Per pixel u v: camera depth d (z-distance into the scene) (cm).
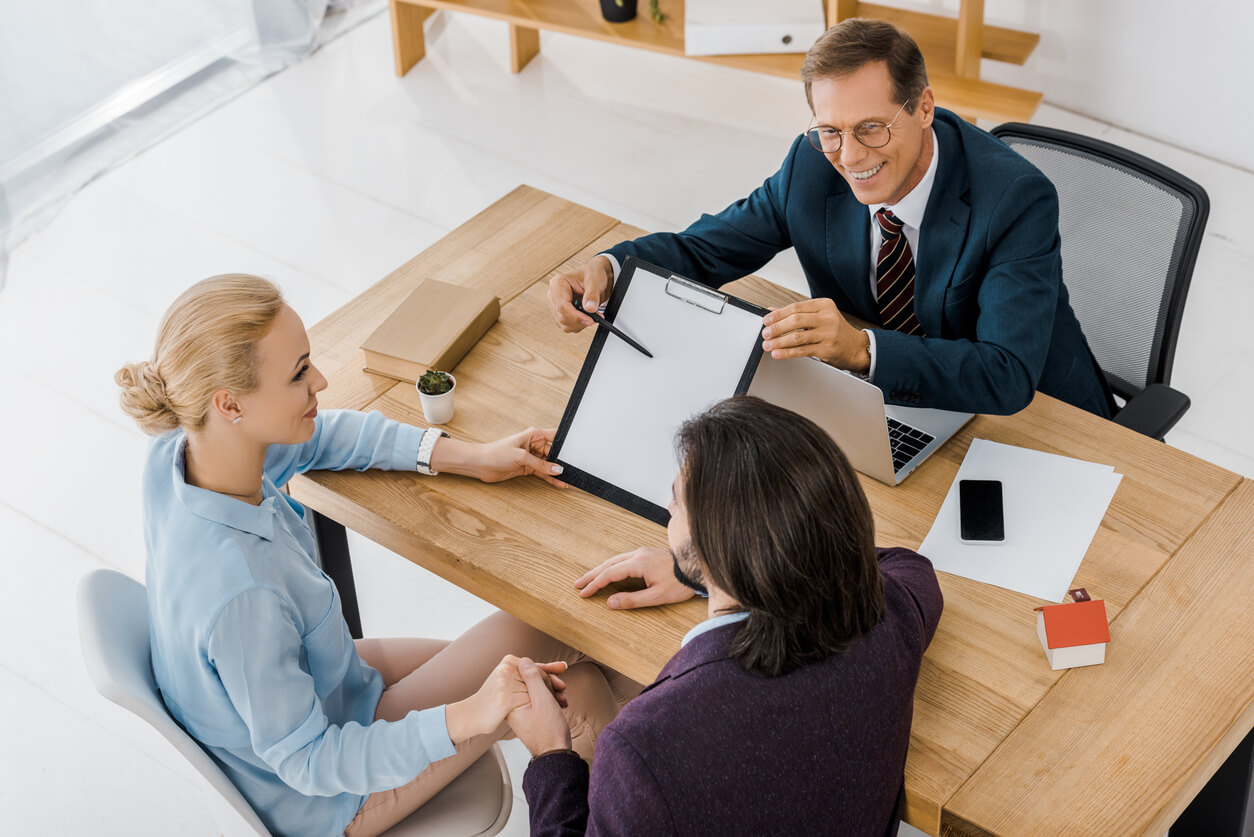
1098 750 136
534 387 189
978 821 130
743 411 116
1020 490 168
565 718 158
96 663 138
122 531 277
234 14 429
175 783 229
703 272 208
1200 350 309
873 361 170
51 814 224
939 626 151
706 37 366
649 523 168
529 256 214
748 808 112
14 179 371
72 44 380
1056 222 185
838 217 199
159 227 367
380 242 356
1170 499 166
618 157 386
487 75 428
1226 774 178
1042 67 401
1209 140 380
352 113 412
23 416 307
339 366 194
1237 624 149
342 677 162
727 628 119
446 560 167
